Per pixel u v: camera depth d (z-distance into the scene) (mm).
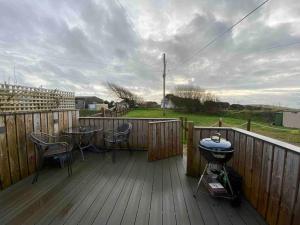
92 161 3633
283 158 1606
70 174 2996
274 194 1729
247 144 2287
